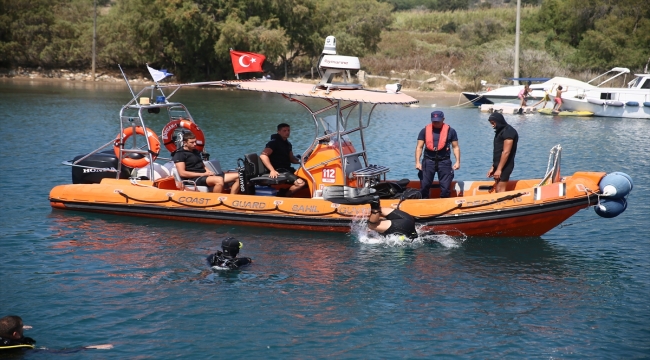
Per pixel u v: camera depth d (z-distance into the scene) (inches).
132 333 281.7
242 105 1381.6
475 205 403.9
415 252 392.2
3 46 1979.6
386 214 410.3
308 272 356.2
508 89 1393.9
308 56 2094.0
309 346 273.9
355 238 416.2
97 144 782.5
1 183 551.2
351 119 1113.4
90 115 1104.8
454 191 454.9
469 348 275.0
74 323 289.4
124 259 371.2
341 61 424.8
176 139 489.1
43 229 423.8
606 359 267.4
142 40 1957.4
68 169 615.2
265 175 445.7
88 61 2106.3
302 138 876.6
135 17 1930.4
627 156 764.6
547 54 1844.2
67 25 2076.8
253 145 794.2
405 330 290.2
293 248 394.6
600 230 446.9
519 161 720.3
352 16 2049.7
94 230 424.5
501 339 283.3
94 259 370.3
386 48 2081.7
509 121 1146.7
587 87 1299.2
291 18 1978.3
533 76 1758.1
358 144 821.2
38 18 2041.1
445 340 281.7
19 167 621.3
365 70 1905.8
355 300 320.5
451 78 1827.0
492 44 1978.3
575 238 428.8
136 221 446.0
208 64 2031.3
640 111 1207.6
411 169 646.5
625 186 386.0
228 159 693.9
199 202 437.7
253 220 431.8
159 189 450.0
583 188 390.3
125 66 2091.5
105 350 267.0
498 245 409.7
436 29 2461.9
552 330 292.7
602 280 353.1
